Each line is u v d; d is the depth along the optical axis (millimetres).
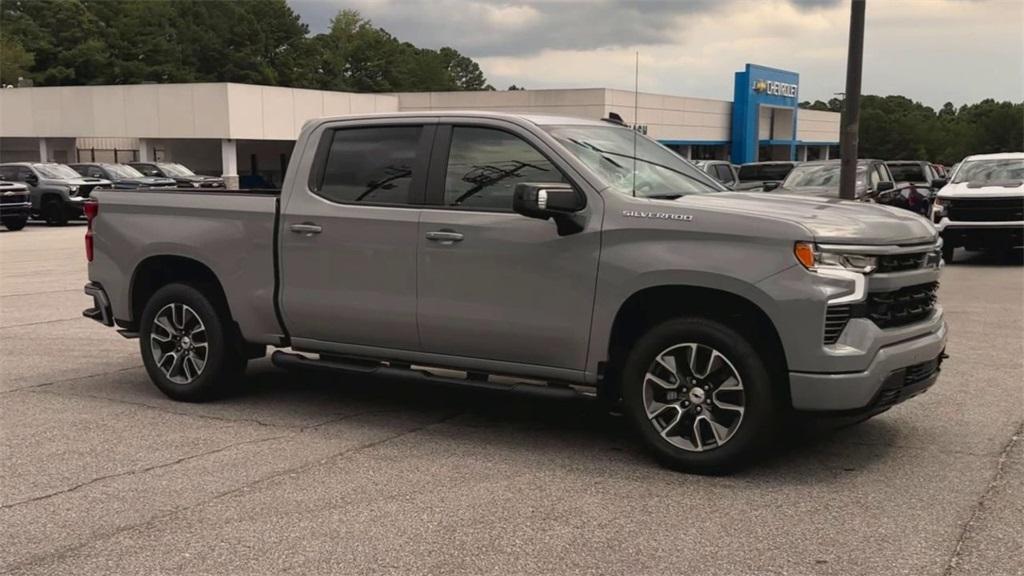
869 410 4676
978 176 15953
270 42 100938
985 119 127312
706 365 4828
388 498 4574
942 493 4590
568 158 5184
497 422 6031
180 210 6434
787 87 60344
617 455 5281
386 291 5633
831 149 77500
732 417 4812
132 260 6609
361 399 6680
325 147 5984
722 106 56344
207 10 98062
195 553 3916
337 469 5035
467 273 5348
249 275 6129
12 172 26953
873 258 4578
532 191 4797
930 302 5199
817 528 4152
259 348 6633
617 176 5254
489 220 5289
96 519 4309
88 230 6934
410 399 6684
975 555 3842
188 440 5605
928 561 3791
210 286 6496
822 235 4520
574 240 5043
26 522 4277
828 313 4500
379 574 3707
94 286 6891
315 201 5898
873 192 14750
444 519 4289
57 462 5168
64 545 4012
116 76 89312
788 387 4711
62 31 89625
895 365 4641
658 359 4930
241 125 41281
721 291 4715
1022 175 15609
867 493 4598
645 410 4996
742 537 4055
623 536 4078
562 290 5086
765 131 60531
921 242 4945
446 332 5484
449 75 131875
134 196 6672
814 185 15344
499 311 5277
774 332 4680
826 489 4660
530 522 4246
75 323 9914
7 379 7285
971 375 7184
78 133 43719
